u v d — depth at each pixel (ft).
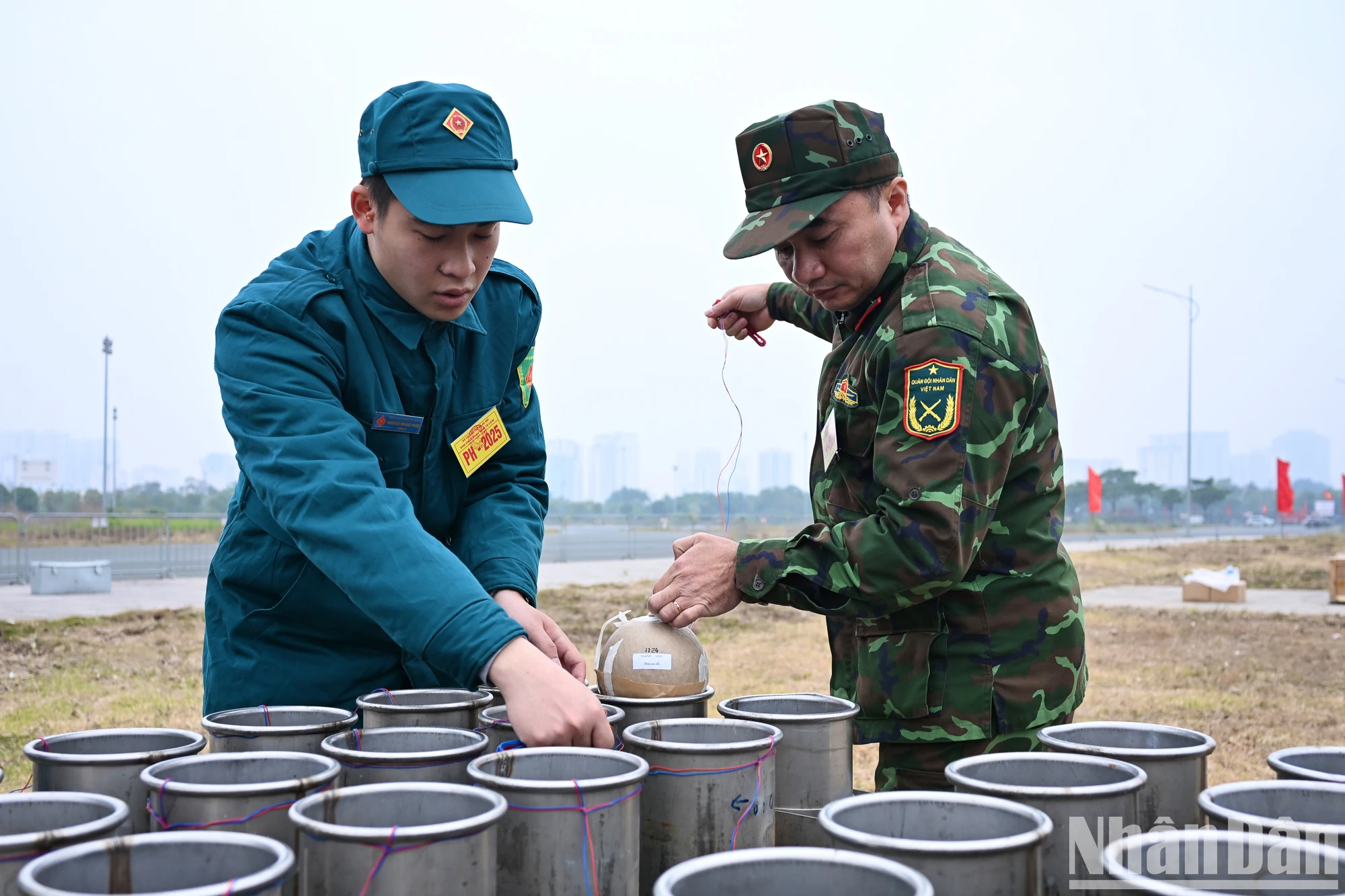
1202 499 326.44
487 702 6.21
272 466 6.15
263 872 3.41
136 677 29.55
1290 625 44.78
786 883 3.58
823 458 7.45
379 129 6.44
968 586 6.79
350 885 3.74
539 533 8.09
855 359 6.93
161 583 59.31
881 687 6.96
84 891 3.63
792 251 7.00
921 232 7.05
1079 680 7.12
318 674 7.36
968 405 6.15
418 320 7.14
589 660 32.60
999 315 6.45
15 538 62.08
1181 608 52.06
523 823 4.30
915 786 7.06
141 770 4.95
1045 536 6.91
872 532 6.21
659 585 6.75
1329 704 27.68
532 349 8.30
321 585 7.23
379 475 6.23
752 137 6.88
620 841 4.37
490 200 6.33
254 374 6.53
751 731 5.31
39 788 5.07
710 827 4.81
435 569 5.65
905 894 3.32
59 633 36.52
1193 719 25.82
